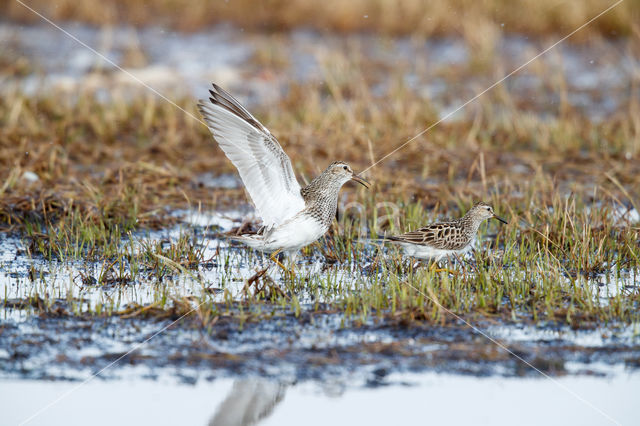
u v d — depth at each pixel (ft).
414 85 79.66
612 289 37.01
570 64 87.25
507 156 61.52
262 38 96.12
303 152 59.26
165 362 29.73
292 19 100.22
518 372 29.30
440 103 74.79
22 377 28.66
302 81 79.46
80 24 100.73
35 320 32.91
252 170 35.09
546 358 30.14
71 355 30.14
